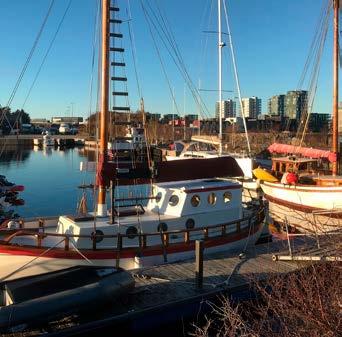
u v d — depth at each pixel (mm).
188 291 9945
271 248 13383
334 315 5410
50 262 10570
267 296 6949
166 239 11898
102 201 12117
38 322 8078
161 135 74625
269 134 56188
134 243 11844
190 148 40906
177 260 12078
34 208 28625
